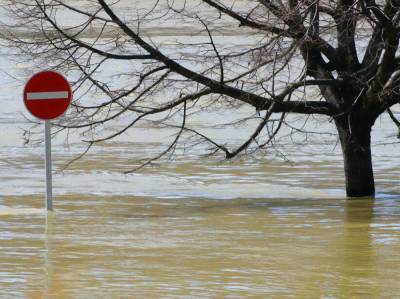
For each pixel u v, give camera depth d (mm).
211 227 25406
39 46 28672
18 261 20906
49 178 27609
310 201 30281
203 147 44406
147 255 21594
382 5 28922
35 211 28062
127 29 28406
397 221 26312
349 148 31000
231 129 49875
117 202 30047
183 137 47250
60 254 21672
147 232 24594
